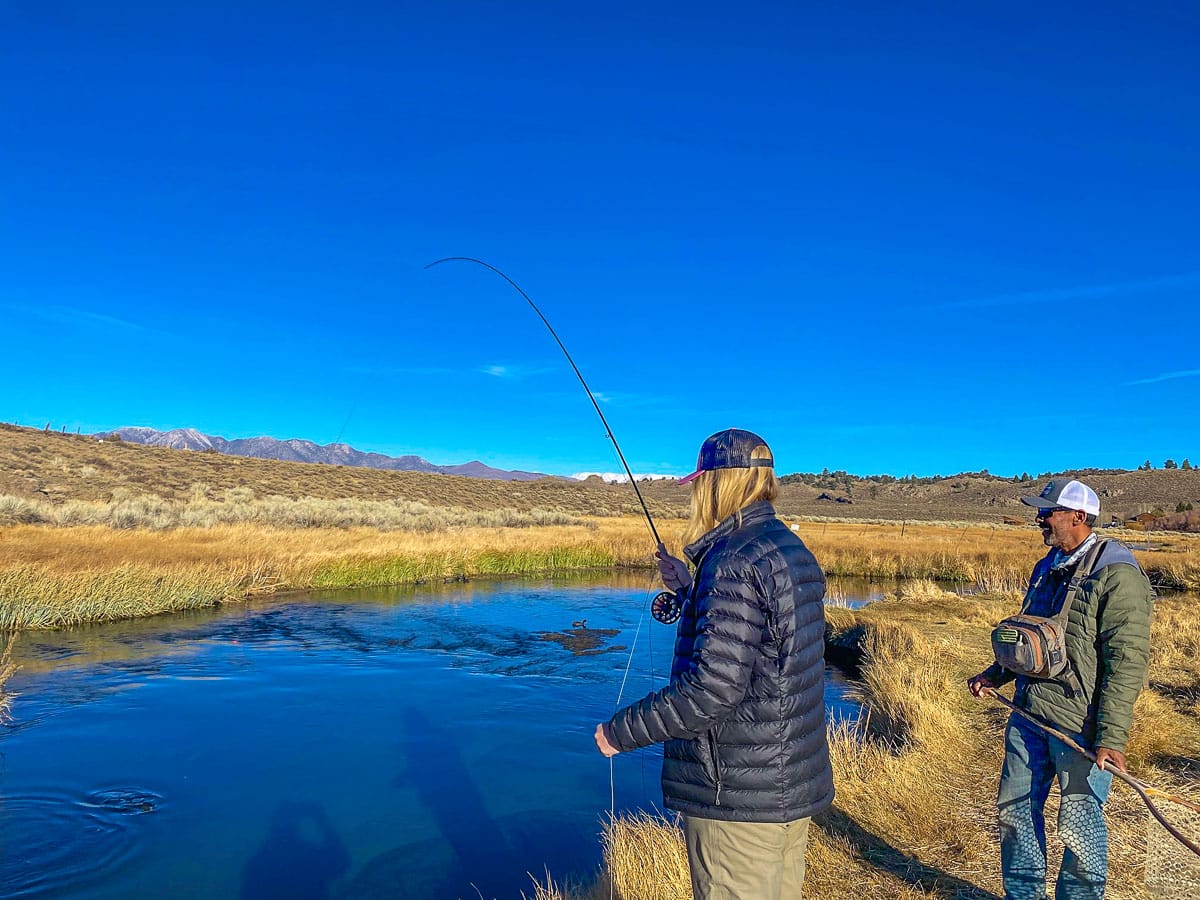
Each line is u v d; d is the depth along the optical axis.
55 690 9.92
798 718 2.23
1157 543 43.22
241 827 6.24
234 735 8.46
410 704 9.95
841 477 171.88
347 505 43.00
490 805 6.81
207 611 16.38
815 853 4.52
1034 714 3.45
